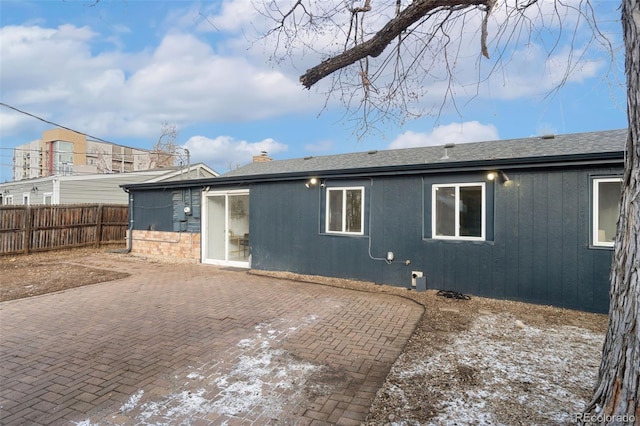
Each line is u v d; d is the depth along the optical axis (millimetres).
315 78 3520
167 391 3156
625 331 1883
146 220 12289
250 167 14461
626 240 1935
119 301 6297
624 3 2037
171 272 9289
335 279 8250
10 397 3064
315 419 2730
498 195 6574
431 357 3893
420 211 7332
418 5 2883
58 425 2660
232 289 7320
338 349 4129
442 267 7090
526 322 5207
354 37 3721
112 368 3611
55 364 3707
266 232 9430
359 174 7867
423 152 10586
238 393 3121
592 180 5875
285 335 4582
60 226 12953
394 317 5398
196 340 4391
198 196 10953
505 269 6496
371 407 2895
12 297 6562
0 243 11398
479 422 2658
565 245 6031
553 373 3484
